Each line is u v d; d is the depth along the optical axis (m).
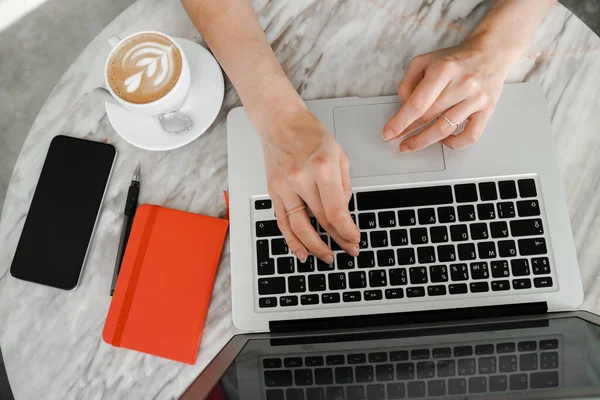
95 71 0.75
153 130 0.70
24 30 1.33
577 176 0.68
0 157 1.33
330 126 0.70
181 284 0.68
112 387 0.67
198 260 0.69
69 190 0.72
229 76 0.69
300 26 0.75
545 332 0.56
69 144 0.73
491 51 0.68
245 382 0.50
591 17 1.31
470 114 0.66
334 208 0.62
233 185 0.69
